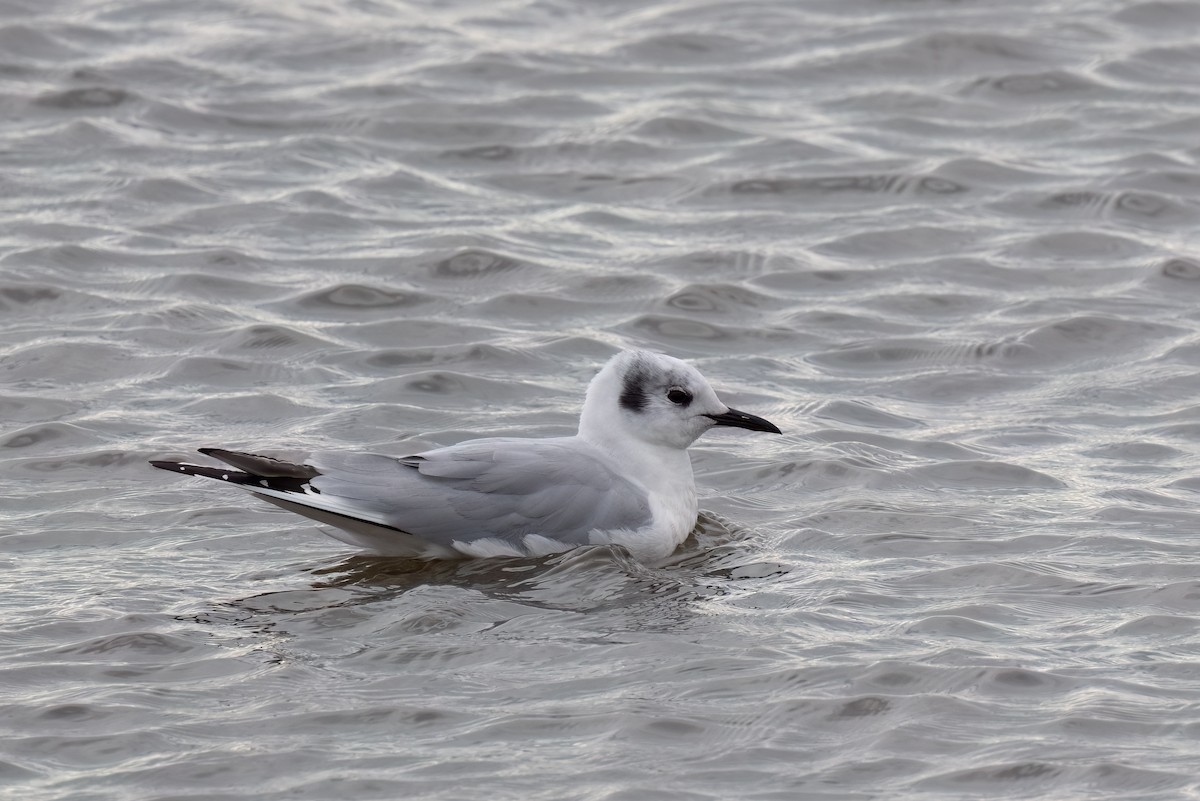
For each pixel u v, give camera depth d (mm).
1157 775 10234
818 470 15352
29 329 18125
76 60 25125
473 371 17500
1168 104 24609
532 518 13477
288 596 12773
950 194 22219
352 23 27062
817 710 11023
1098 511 14359
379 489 13250
